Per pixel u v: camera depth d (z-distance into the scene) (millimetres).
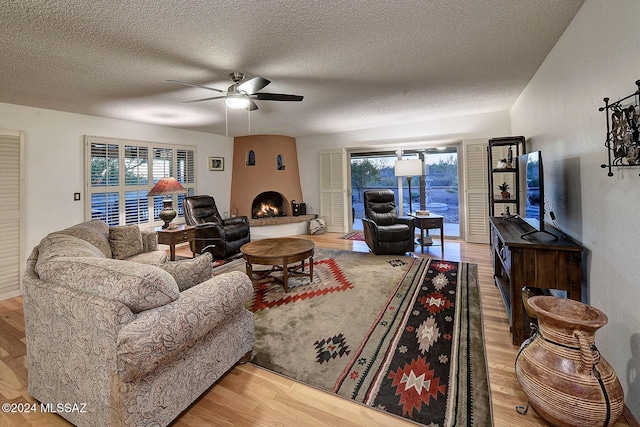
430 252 4652
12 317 2752
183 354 1467
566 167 2273
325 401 1573
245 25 2000
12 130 3502
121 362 1163
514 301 2049
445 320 2422
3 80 2850
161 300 1360
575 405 1255
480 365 1837
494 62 2775
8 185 3453
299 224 6473
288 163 6617
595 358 1292
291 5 1788
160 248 5484
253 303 2816
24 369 1908
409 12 1909
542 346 1426
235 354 1821
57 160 3924
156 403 1323
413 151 5859
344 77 3016
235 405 1557
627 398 1478
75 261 1521
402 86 3357
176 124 5125
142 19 1896
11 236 3463
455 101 4086
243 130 5840
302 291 3104
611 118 1572
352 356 1962
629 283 1452
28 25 1933
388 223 4906
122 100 3576
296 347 2080
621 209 1517
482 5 1862
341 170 6324
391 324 2373
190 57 2465
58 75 2768
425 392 1615
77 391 1384
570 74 2152
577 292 1926
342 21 1987
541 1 1849
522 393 1595
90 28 1987
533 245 1992
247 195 6355
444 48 2443
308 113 4512
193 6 1770
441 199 5758
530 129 3361
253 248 3332
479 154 4973
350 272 3705
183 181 5602
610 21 1586
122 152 4668
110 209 4523
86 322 1301
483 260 4121
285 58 2535
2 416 1517
